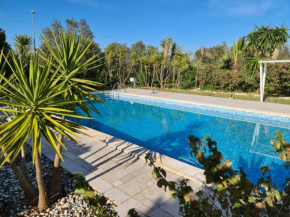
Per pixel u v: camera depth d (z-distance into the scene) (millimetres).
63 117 3270
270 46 15203
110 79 22234
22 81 2590
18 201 3840
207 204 1556
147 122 11578
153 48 23984
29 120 2410
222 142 8367
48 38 24000
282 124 9883
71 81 3521
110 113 13773
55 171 3891
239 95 15938
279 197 1496
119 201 3857
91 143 6836
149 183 4453
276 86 14000
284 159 1715
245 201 1578
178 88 21406
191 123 11055
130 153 5910
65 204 3783
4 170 4969
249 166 6355
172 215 3479
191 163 6738
